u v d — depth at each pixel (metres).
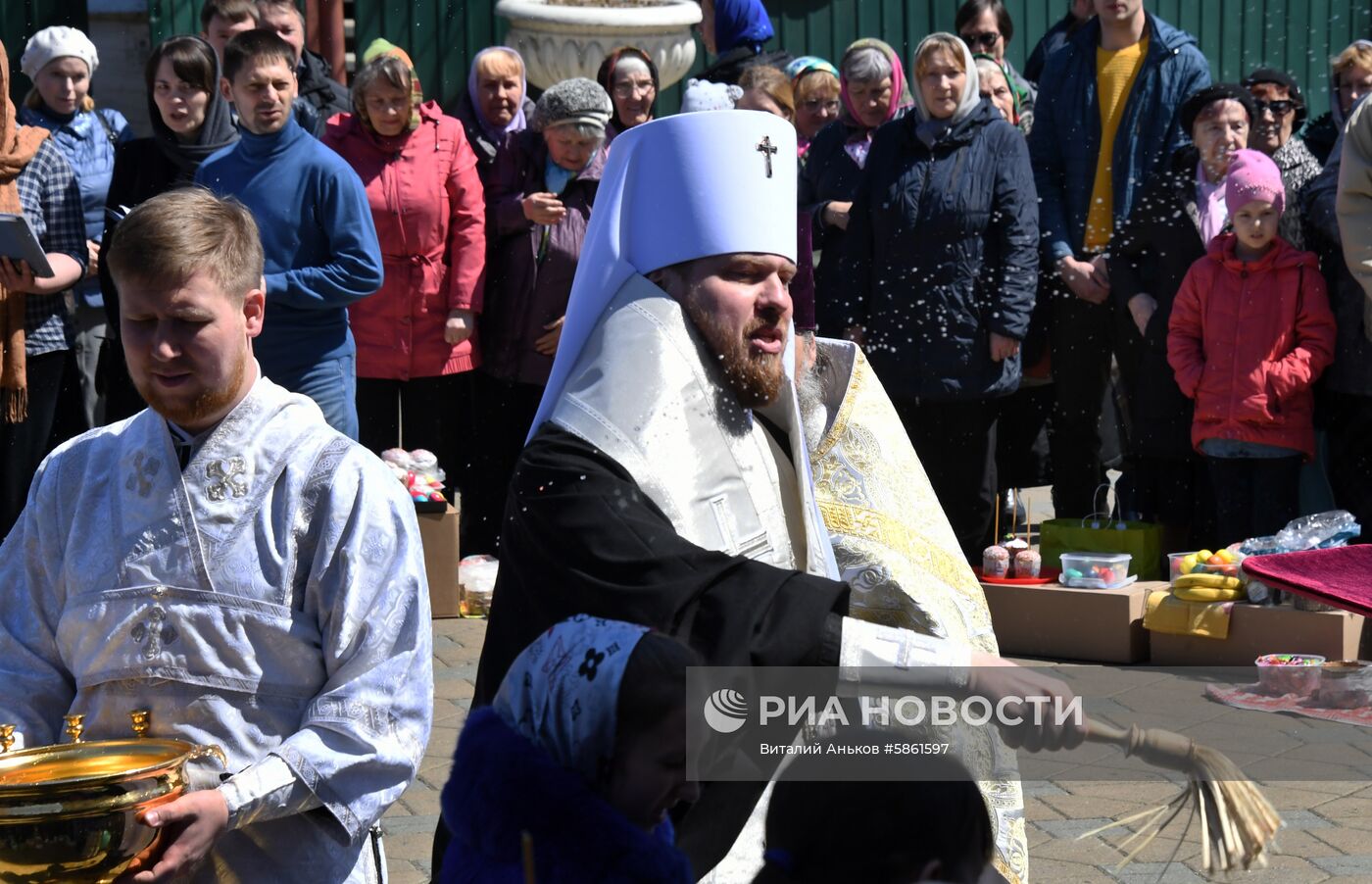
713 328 2.52
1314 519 5.89
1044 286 6.96
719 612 2.20
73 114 7.05
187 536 2.32
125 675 2.31
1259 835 2.07
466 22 10.04
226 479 2.33
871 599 2.83
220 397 2.33
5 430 6.47
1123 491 6.88
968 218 6.42
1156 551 6.43
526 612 2.34
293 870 2.31
